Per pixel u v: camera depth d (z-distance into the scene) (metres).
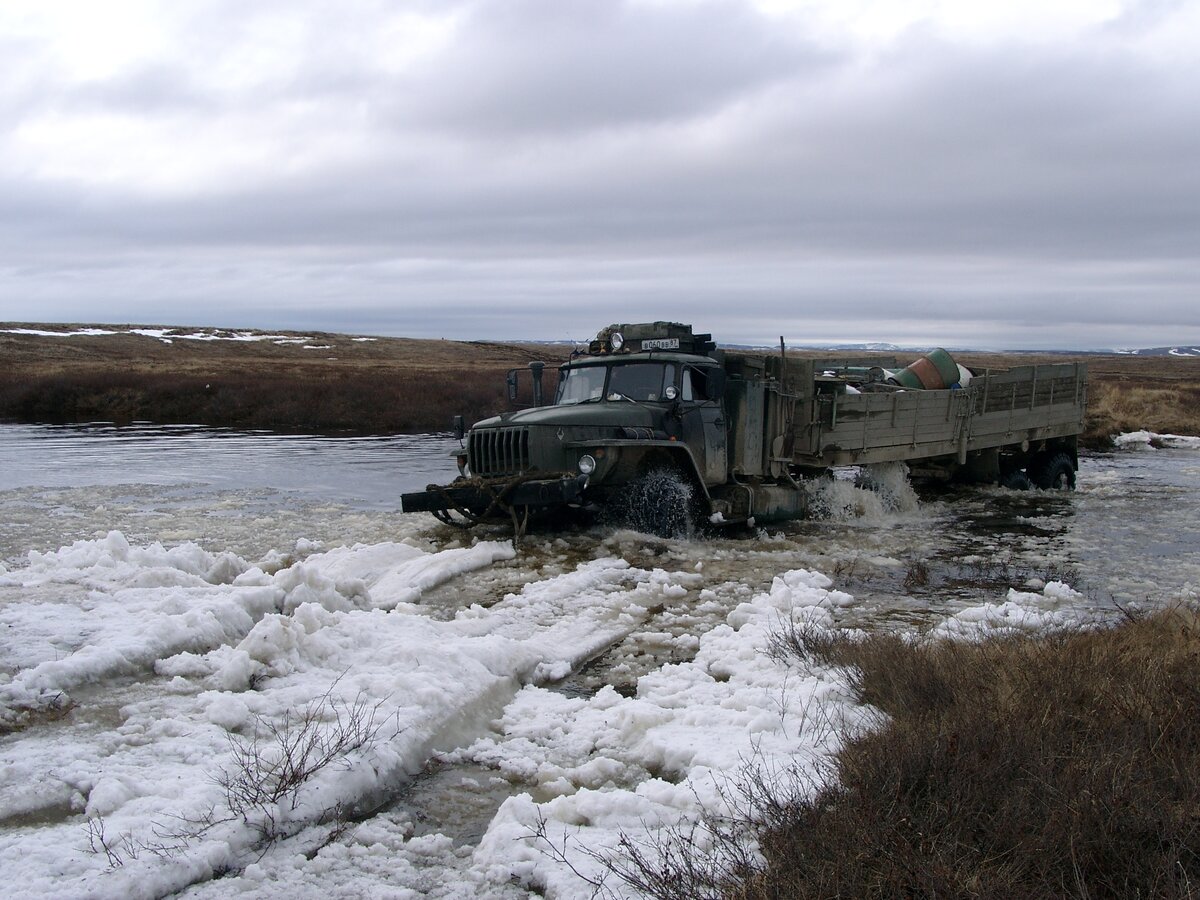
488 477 11.01
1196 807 3.53
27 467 18.86
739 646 6.55
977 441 14.90
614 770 4.61
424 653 5.67
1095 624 6.87
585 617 7.54
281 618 5.62
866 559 10.34
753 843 3.67
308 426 31.28
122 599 6.08
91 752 4.16
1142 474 19.48
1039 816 3.47
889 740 4.25
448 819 4.16
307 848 3.73
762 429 12.46
